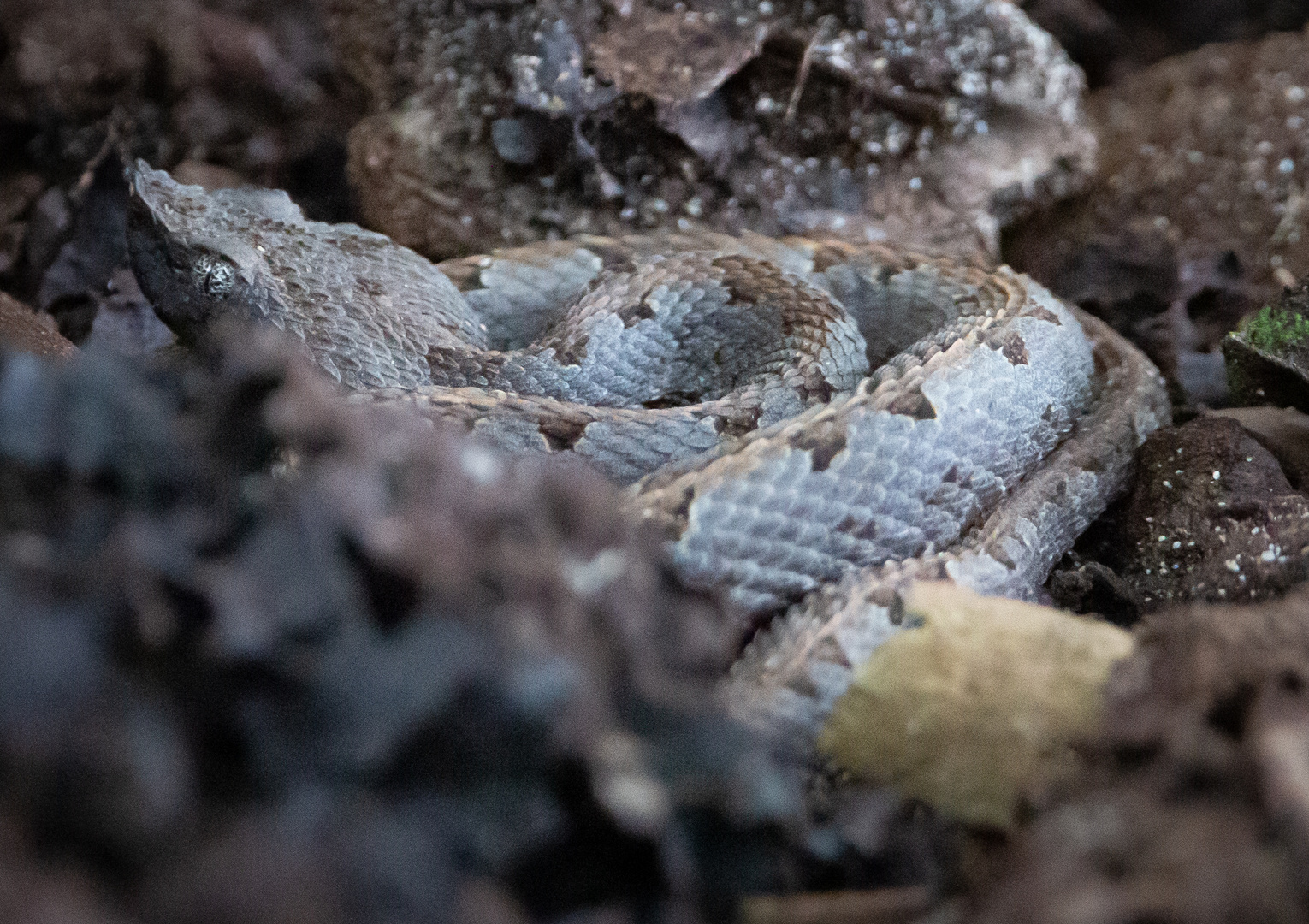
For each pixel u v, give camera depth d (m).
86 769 0.18
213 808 0.19
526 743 0.21
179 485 0.23
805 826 0.25
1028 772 0.27
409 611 0.22
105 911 0.17
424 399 0.30
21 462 0.22
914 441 0.30
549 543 0.25
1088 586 0.30
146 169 0.32
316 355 0.31
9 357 0.22
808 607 0.29
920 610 0.28
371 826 0.20
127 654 0.20
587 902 0.22
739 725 0.24
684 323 0.32
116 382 0.23
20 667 0.18
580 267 0.33
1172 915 0.20
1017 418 0.31
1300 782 0.21
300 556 0.21
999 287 0.32
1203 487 0.30
